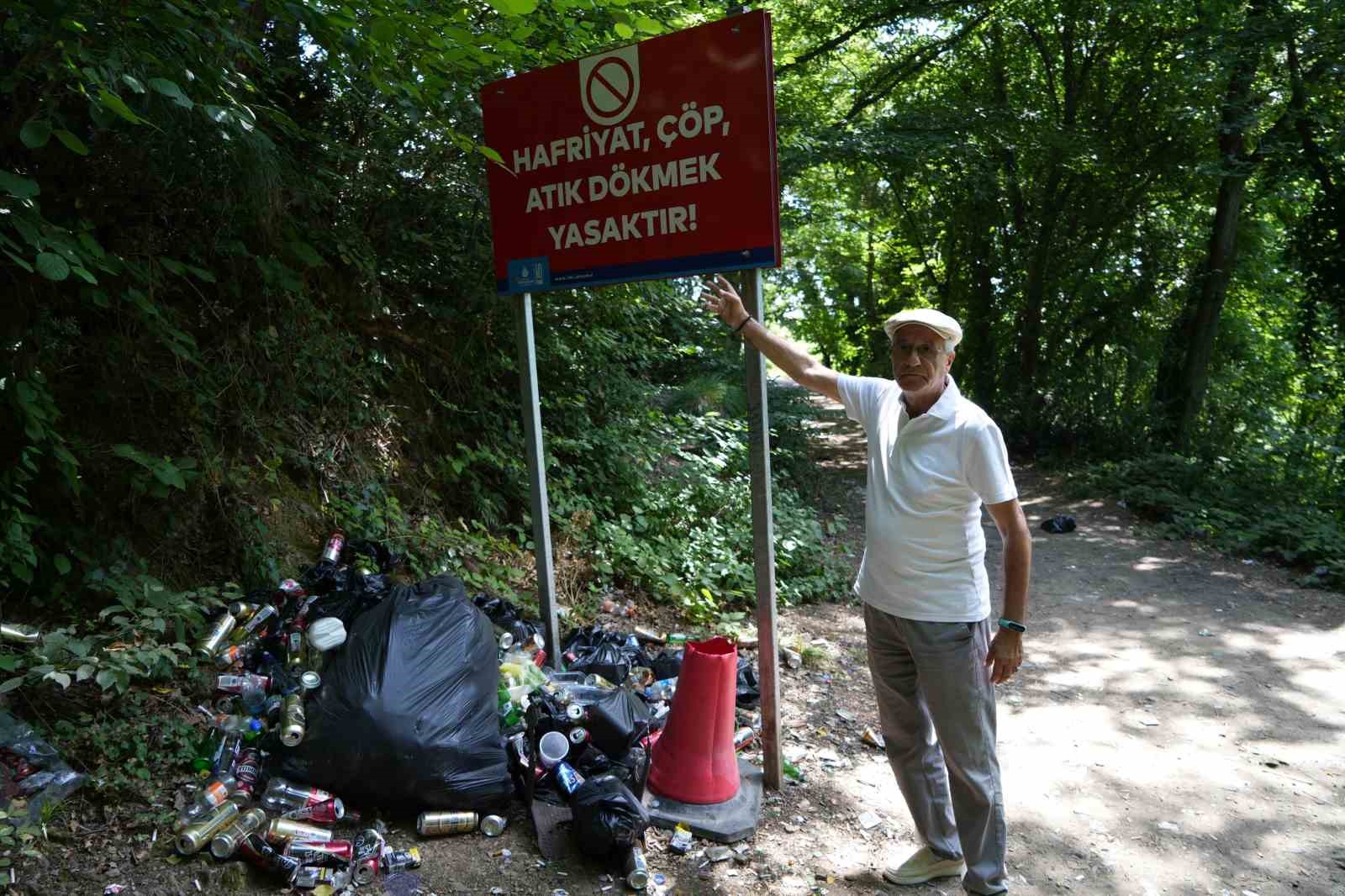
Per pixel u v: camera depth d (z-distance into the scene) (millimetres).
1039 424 14773
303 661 3578
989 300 18328
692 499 7305
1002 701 4891
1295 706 4855
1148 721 4617
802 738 4148
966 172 15406
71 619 3656
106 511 3939
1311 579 7602
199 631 3816
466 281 6219
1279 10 11125
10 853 2609
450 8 3877
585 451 6961
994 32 15867
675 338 9891
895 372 2658
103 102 2758
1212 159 13883
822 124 14188
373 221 5848
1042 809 3672
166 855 2742
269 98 4680
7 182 2756
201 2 3344
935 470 2605
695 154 3322
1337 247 12195
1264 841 3455
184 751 3164
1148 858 3311
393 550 4949
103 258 3383
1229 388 15148
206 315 4727
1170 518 9992
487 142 3824
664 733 3443
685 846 3104
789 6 14422
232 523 4363
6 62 3391
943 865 3018
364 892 2766
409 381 6004
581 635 4676
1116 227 15758
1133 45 14484
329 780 3012
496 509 6039
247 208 4543
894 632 2795
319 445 5164
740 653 5215
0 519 3494
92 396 4090
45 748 2941
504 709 3576
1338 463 10852
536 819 3135
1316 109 11352
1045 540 9242
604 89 3477
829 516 9750
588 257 3668
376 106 5176
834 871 3072
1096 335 16312
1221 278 13117
